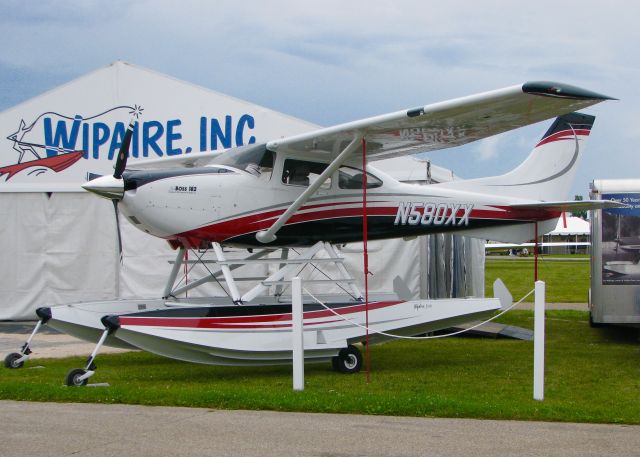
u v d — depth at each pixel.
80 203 12.76
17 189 12.79
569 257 57.12
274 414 5.21
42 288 12.77
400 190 8.85
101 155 12.74
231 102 12.55
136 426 4.81
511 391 6.38
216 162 8.53
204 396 5.64
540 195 9.71
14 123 12.81
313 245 8.65
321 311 7.65
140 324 6.87
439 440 4.45
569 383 6.84
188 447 4.29
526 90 6.14
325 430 4.70
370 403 5.41
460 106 6.58
